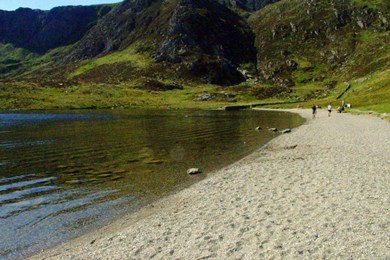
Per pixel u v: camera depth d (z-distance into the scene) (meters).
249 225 17.11
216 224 17.69
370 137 45.25
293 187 23.38
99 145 49.25
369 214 17.33
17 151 45.44
